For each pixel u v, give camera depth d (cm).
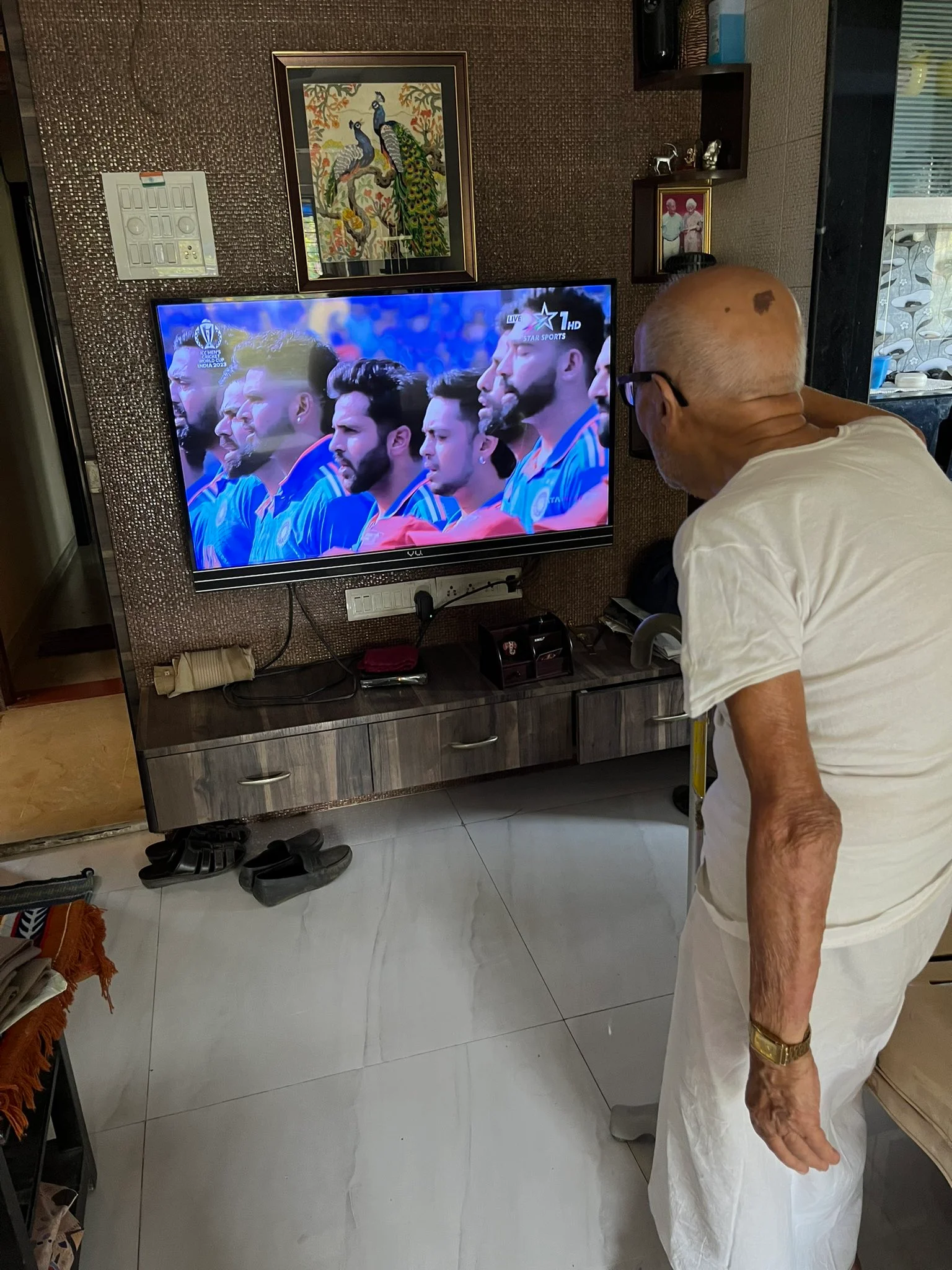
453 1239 151
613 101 247
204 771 230
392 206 235
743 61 243
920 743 100
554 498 259
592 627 285
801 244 236
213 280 230
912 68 227
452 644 279
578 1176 161
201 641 259
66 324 224
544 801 280
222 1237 153
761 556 95
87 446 234
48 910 153
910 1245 147
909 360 253
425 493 248
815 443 103
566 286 242
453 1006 200
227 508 236
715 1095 119
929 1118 117
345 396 234
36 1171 141
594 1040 189
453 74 229
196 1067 187
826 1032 111
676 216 260
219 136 221
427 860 253
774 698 93
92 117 213
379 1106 176
